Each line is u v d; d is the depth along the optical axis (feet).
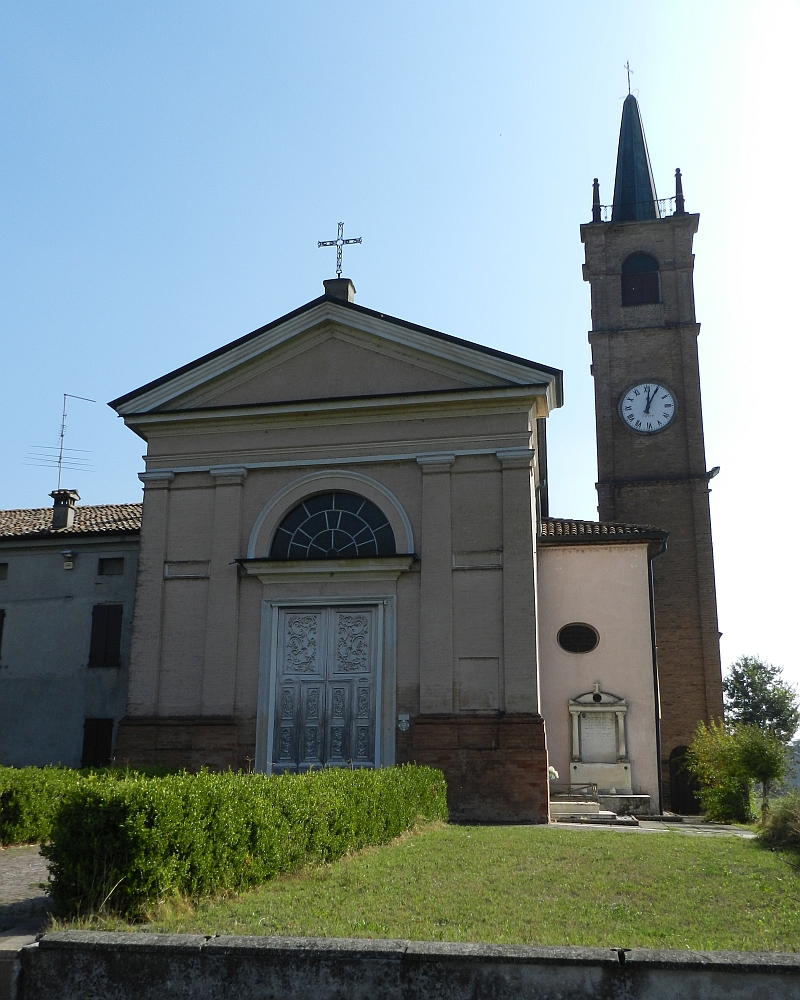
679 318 127.75
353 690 70.49
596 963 22.61
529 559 69.41
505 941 26.09
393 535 72.43
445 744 67.00
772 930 28.66
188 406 77.97
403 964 23.16
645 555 89.45
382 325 75.51
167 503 76.13
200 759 69.92
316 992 23.24
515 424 72.28
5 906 32.14
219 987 23.67
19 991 24.58
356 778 44.45
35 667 87.92
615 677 87.10
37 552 90.94
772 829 51.31
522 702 67.05
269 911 29.73
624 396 125.80
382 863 39.83
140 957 24.22
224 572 73.51
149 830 29.27
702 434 122.62
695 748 94.94
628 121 145.59
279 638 72.23
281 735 70.49
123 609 87.20
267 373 77.51
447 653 68.80
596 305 129.90
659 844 49.11
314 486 74.38
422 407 73.51
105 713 85.05
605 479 122.62
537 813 65.00
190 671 72.49
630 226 131.75
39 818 48.67
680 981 22.29
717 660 113.39
